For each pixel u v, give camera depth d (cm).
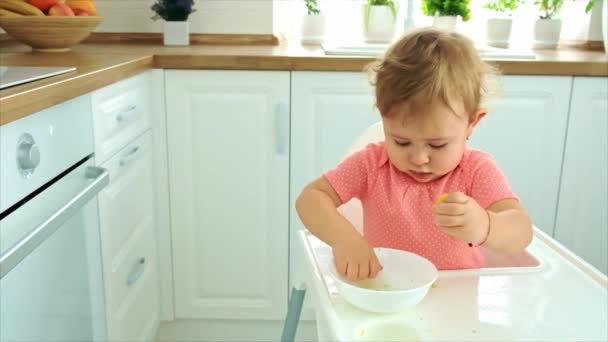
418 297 72
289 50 200
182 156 185
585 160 189
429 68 84
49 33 173
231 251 194
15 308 93
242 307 199
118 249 150
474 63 88
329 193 99
